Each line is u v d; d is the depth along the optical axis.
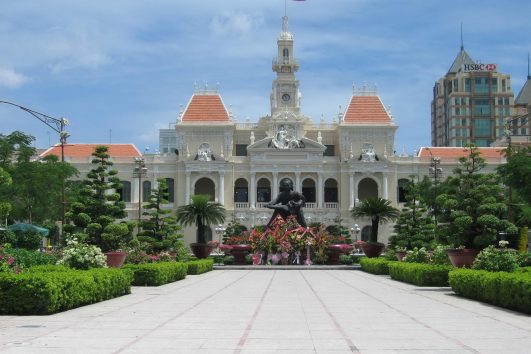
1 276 21.92
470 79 191.12
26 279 21.62
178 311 23.14
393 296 30.06
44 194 78.12
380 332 17.83
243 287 36.59
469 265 35.44
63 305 22.95
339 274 53.19
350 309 24.05
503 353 14.48
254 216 107.56
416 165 110.56
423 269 36.91
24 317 21.00
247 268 63.88
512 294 23.28
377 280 43.97
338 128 112.19
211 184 113.38
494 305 25.48
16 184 75.69
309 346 15.49
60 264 30.83
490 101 190.00
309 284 39.47
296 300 27.97
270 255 69.19
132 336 16.97
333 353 14.58
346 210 108.38
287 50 115.06
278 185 109.56
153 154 110.25
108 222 45.84
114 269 29.73
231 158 110.12
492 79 190.88
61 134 52.09
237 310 23.58
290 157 109.19
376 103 113.12
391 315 22.00
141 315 21.80
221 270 61.31
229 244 72.75
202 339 16.52
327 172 110.25
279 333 17.62
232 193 109.00
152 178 109.94
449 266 37.19
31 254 35.38
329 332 17.83
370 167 109.06
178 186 109.00
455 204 36.34
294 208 73.00
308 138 113.69
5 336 16.88
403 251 56.09
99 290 26.56
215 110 111.56
